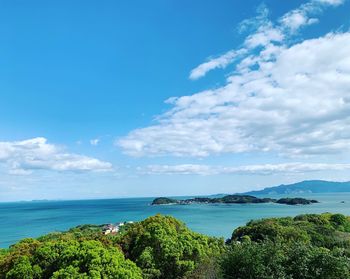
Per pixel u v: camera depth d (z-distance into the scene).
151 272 28.02
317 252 25.27
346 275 24.17
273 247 25.45
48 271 24.84
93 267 23.00
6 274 25.08
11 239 93.12
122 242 32.28
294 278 24.31
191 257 30.34
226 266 25.12
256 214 158.38
